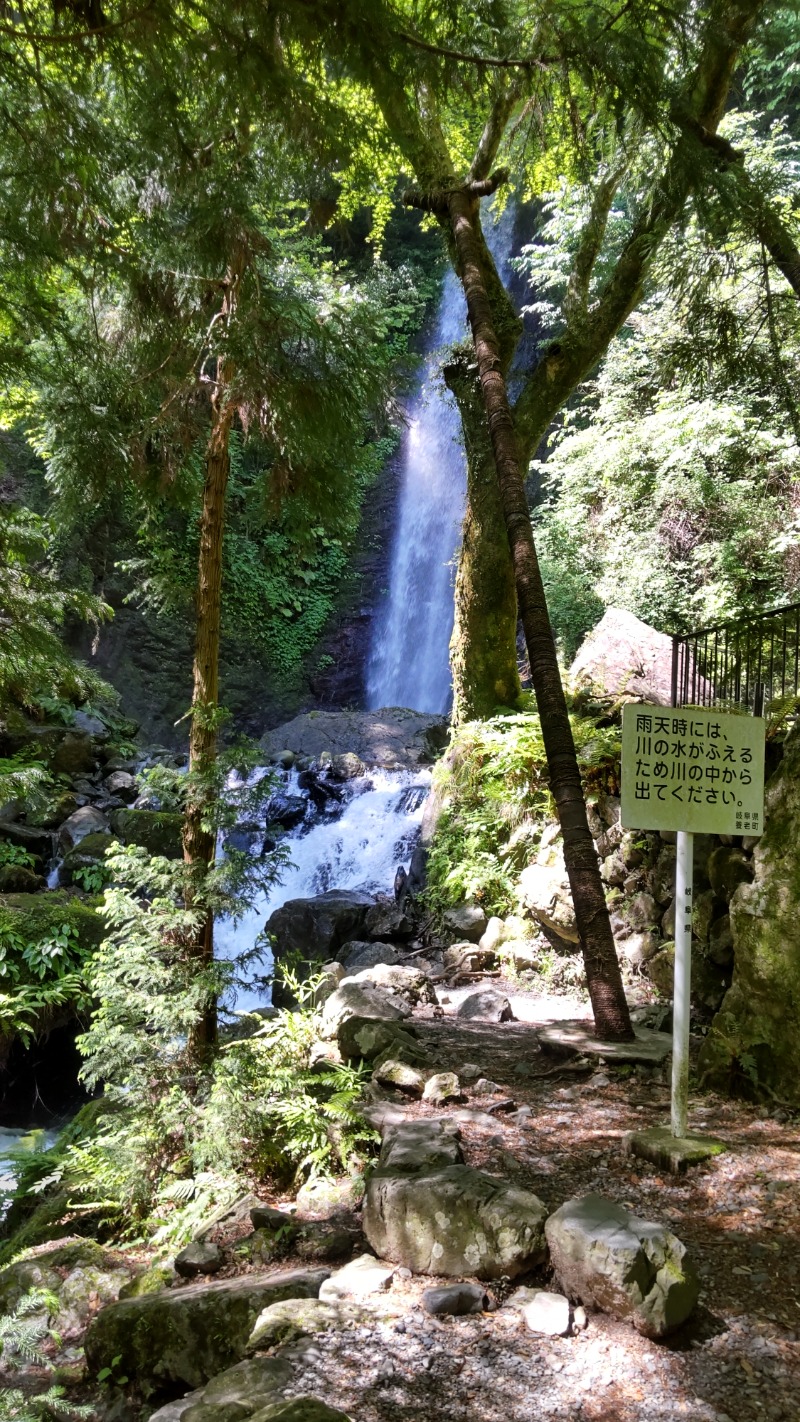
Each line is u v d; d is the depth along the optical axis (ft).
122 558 58.08
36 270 12.21
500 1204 11.16
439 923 29.01
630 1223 10.68
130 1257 14.38
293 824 39.27
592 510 46.93
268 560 65.92
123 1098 16.38
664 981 21.59
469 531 33.94
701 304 21.68
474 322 24.68
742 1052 16.12
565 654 41.29
